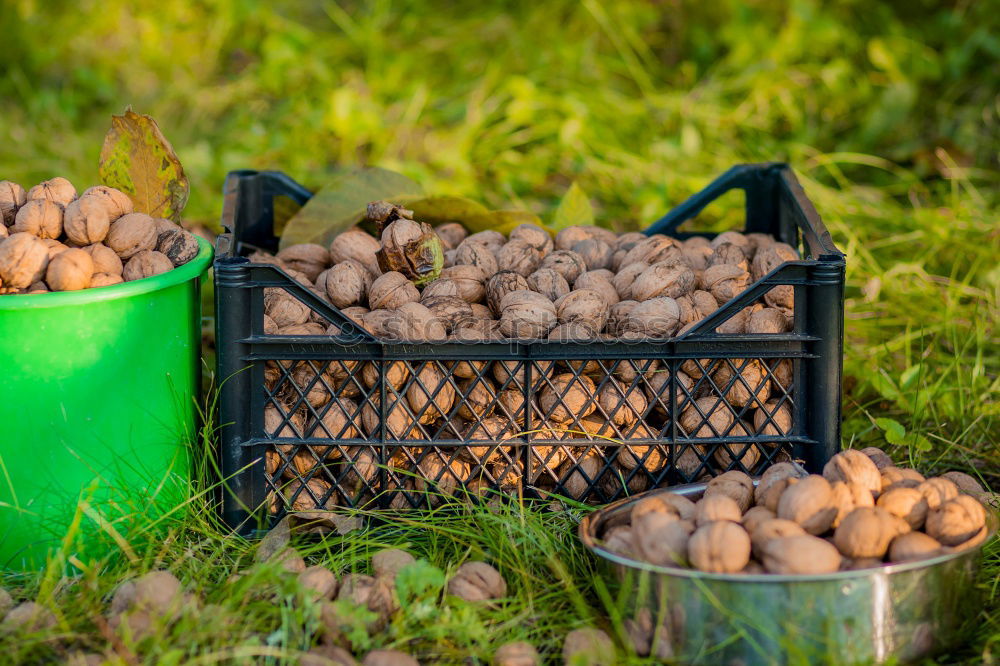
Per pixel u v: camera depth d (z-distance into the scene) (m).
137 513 1.94
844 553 1.65
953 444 2.40
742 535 1.61
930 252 3.25
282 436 2.02
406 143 4.27
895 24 4.80
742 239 2.44
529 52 4.79
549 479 2.09
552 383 2.01
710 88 4.43
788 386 2.03
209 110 4.77
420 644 1.69
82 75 4.89
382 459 2.00
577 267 2.26
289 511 2.01
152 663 1.59
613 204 3.91
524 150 4.34
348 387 2.04
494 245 2.36
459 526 2.01
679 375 2.04
